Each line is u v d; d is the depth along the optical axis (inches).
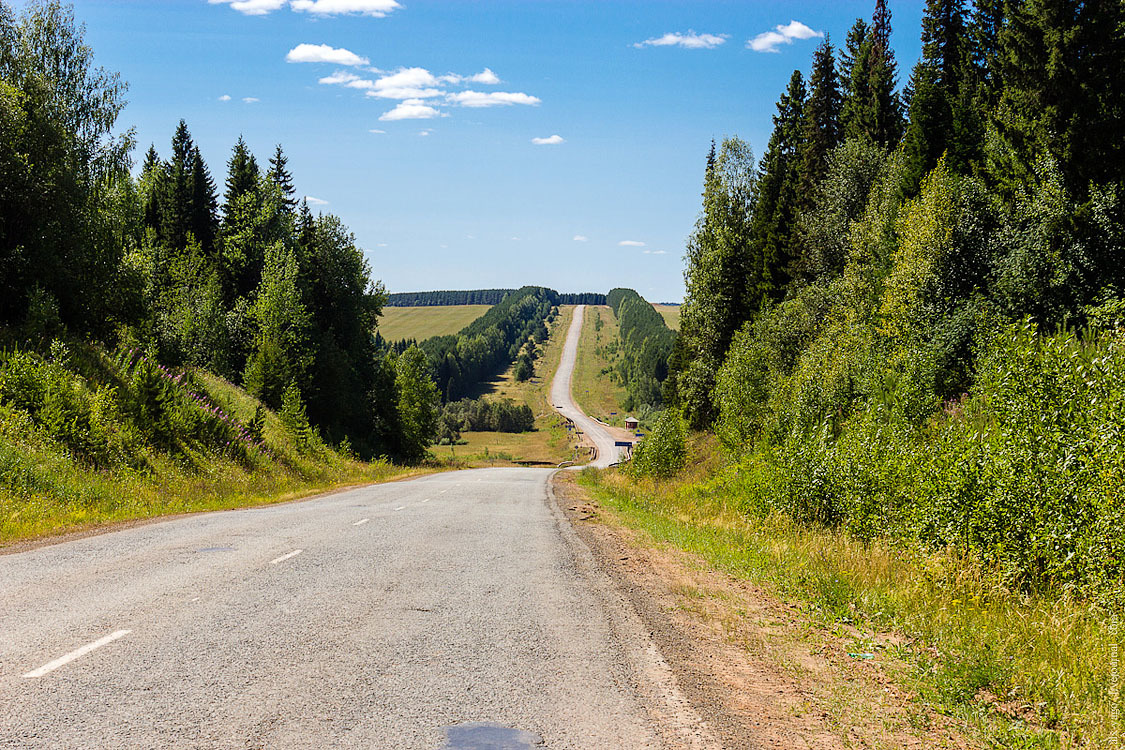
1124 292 901.2
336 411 2600.9
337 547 478.0
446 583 368.5
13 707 181.0
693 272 2341.3
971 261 1118.4
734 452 1327.5
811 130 2272.4
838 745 191.0
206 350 2224.4
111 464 866.8
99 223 1489.9
